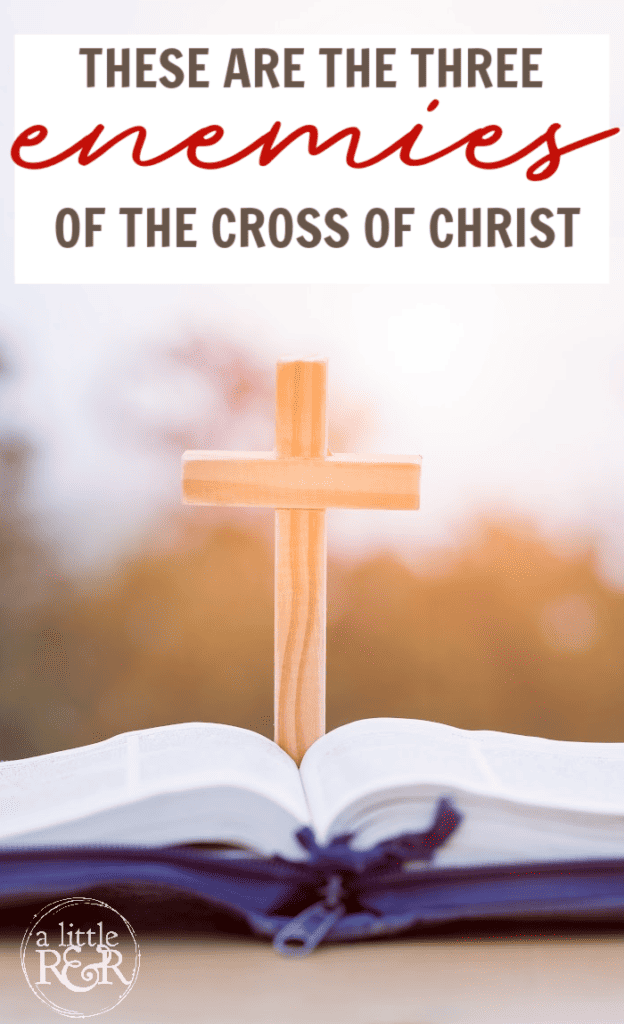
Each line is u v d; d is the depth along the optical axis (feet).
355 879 1.24
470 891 1.25
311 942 1.23
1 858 1.22
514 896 1.24
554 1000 1.18
